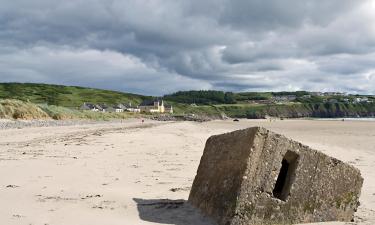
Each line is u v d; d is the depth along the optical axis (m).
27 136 29.02
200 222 7.48
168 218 7.66
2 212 7.48
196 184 8.90
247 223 7.16
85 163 14.81
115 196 9.27
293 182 7.61
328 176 7.94
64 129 40.56
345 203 8.12
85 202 8.62
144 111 175.00
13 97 162.12
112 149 20.11
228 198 7.34
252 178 7.22
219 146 8.61
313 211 7.79
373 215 8.58
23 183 10.66
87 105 166.00
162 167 14.50
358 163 17.73
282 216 7.48
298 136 40.31
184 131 41.75
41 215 7.38
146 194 9.77
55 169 13.16
